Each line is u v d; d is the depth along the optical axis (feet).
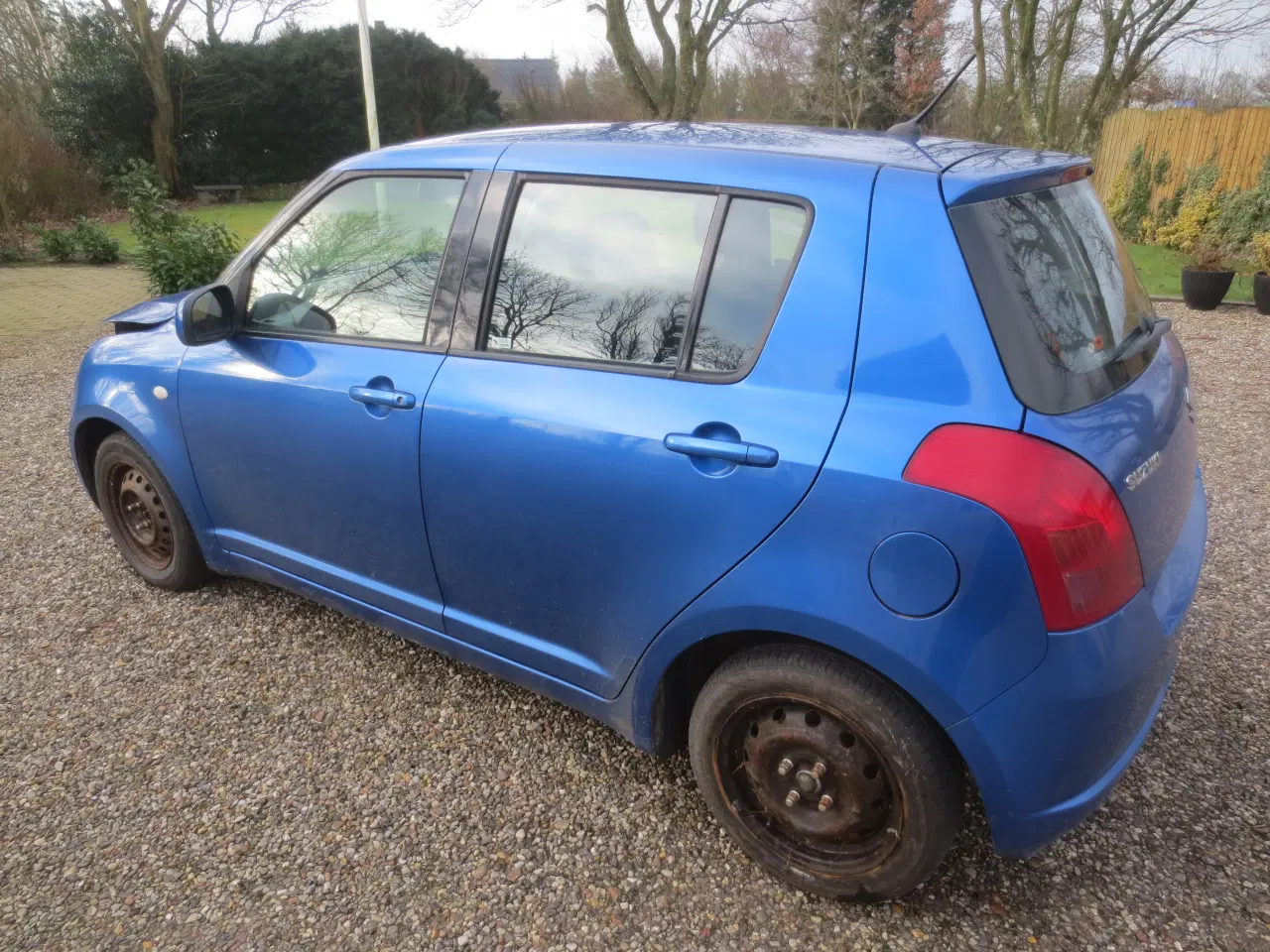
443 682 10.07
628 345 7.27
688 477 6.69
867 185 6.46
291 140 103.76
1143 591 6.26
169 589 12.03
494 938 6.82
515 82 145.18
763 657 6.77
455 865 7.53
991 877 7.29
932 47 80.48
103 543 13.61
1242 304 31.17
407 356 8.46
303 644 10.84
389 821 8.02
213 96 96.78
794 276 6.55
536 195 7.98
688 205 7.15
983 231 6.09
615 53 37.91
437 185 8.64
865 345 6.22
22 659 10.58
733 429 6.51
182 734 9.25
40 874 7.47
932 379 5.98
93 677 10.22
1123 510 5.97
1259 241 29.91
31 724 9.42
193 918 7.02
